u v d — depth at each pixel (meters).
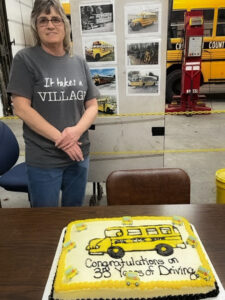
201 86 5.89
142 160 2.18
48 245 0.89
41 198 1.47
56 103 1.34
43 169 1.40
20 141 3.94
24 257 0.84
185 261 0.75
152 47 1.85
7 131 2.00
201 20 4.12
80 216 1.06
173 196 1.30
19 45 5.78
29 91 1.31
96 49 1.89
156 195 1.30
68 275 0.69
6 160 1.94
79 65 1.43
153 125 2.07
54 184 1.44
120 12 1.79
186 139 3.92
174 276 0.69
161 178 1.29
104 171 2.23
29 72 1.28
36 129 1.31
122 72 1.93
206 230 0.95
